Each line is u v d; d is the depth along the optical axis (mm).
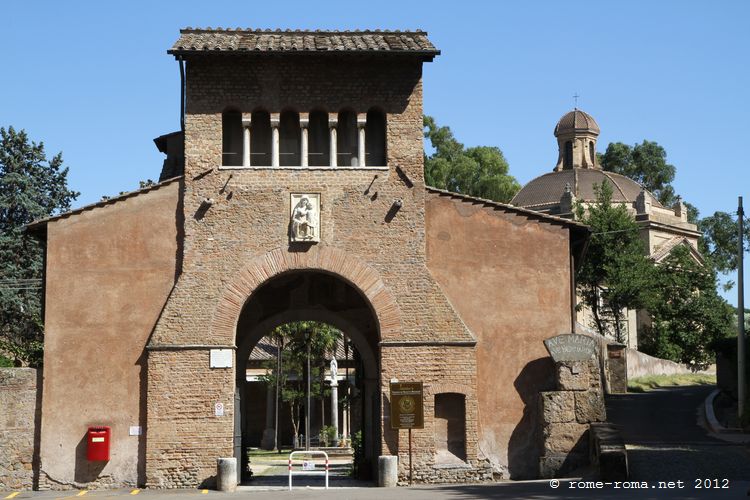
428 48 33281
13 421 31578
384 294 32594
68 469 31344
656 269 75688
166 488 31062
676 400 52500
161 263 32469
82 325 32031
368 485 33094
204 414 31531
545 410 32094
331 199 32969
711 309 77688
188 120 33000
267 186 32906
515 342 33094
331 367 65062
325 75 33625
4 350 55812
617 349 58656
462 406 32375
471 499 25125
